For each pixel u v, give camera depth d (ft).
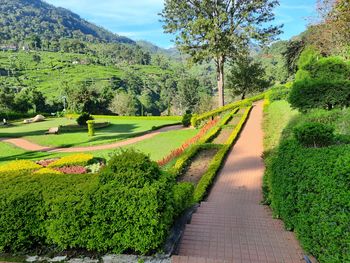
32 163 48.42
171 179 19.53
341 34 67.87
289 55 116.16
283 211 20.75
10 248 17.15
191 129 95.09
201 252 17.61
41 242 17.42
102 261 15.90
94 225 16.35
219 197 31.76
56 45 581.94
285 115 62.13
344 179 12.93
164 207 17.01
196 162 46.57
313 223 14.78
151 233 15.98
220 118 89.15
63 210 16.43
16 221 16.81
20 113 190.60
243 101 111.45
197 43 104.99
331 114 38.75
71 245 16.71
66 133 104.22
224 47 100.63
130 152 17.79
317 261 15.37
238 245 18.43
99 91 216.54
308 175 15.89
